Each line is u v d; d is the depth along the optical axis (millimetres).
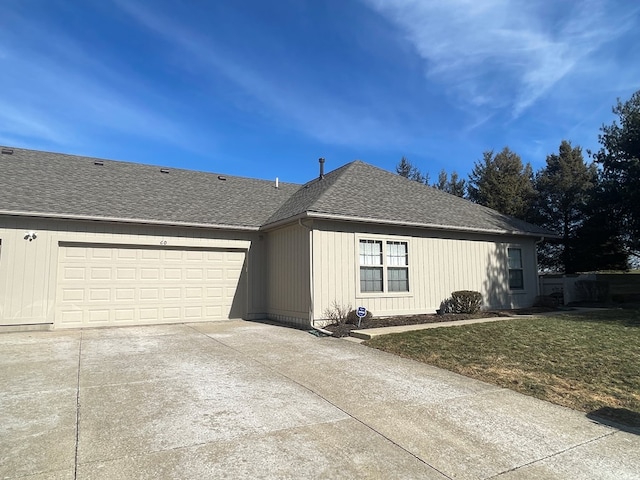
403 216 12438
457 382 5973
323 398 5176
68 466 3287
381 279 12156
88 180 12867
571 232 28203
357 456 3605
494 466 3490
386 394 5375
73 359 7125
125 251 11703
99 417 4395
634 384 5730
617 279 20688
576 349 7582
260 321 12703
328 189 12523
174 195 13664
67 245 10984
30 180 11766
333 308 11141
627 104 20781
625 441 4059
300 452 3650
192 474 3203
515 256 15594
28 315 10305
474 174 36094
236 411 4656
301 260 11461
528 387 5691
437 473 3344
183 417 4434
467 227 13594
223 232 13047
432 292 13109
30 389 5359
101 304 11289
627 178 19422
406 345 8195
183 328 11023
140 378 5941
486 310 14258
